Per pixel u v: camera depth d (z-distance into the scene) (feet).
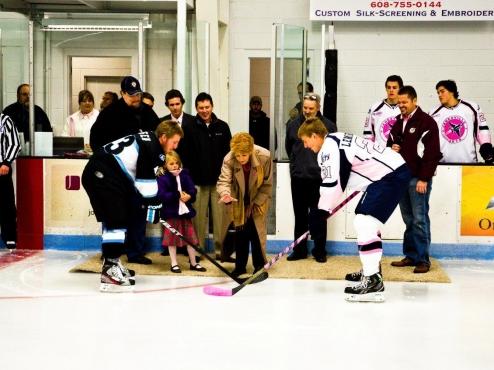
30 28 29.37
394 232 27.91
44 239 29.04
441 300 21.12
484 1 33.09
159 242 28.48
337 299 21.03
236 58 35.55
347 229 28.09
